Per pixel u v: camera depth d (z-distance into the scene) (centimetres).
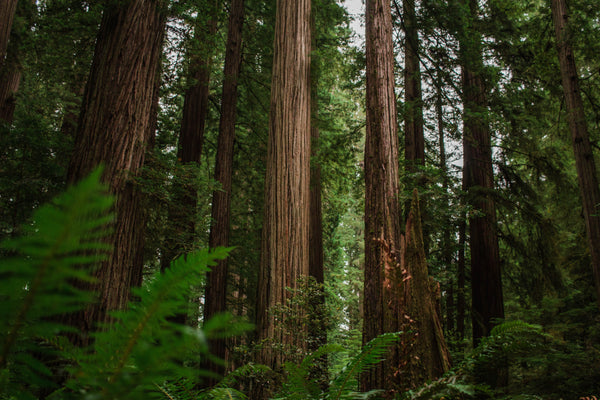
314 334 654
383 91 657
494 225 1074
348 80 1127
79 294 29
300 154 827
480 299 1041
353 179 1174
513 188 1136
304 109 862
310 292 683
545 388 809
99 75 480
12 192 495
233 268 1311
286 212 786
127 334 39
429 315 270
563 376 815
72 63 728
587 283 1176
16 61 790
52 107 915
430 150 1241
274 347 597
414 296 275
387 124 643
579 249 1218
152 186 485
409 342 237
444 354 260
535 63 1093
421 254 292
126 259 430
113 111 462
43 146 563
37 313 29
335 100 1706
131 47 486
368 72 686
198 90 1134
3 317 28
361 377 425
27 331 32
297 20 905
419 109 1068
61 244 26
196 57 739
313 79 1007
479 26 1087
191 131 1105
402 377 229
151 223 668
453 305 1214
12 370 38
